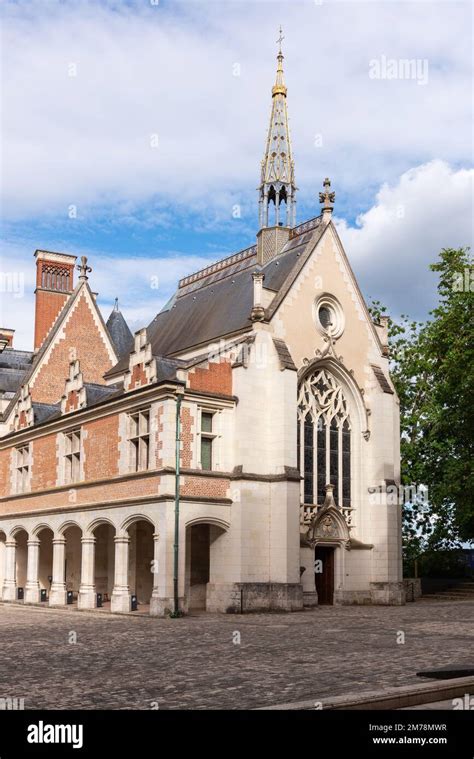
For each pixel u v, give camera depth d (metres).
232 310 40.38
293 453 34.81
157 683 13.53
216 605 33.25
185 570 33.22
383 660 15.84
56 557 38.22
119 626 26.02
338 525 37.91
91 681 13.90
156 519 31.34
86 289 52.31
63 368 50.31
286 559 33.44
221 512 33.16
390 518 38.84
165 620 28.59
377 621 26.64
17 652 18.50
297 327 37.59
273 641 20.12
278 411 35.03
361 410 39.94
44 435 40.94
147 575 38.34
